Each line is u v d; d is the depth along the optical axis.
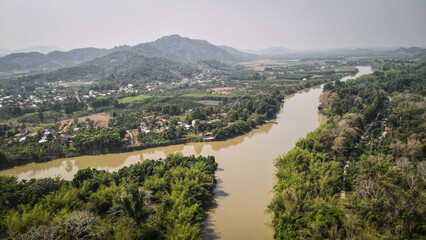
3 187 79.06
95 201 73.69
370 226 62.44
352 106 189.00
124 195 70.19
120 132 150.62
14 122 188.38
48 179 83.19
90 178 93.19
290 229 63.62
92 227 61.22
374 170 80.88
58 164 124.75
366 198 71.31
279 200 74.38
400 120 141.12
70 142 143.12
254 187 98.50
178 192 78.25
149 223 64.88
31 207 72.56
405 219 61.53
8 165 120.88
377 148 110.00
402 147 99.69
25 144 138.75
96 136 137.62
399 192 67.00
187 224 64.88
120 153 136.88
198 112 191.38
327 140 118.75
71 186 82.62
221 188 97.94
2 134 159.25
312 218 63.50
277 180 103.31
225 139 155.38
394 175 75.19
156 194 79.19
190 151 138.12
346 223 60.50
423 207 61.22
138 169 94.62
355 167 91.62
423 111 151.75
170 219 67.44
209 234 73.19
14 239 54.88
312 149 113.81
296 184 78.88
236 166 116.81
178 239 60.28
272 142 148.38
